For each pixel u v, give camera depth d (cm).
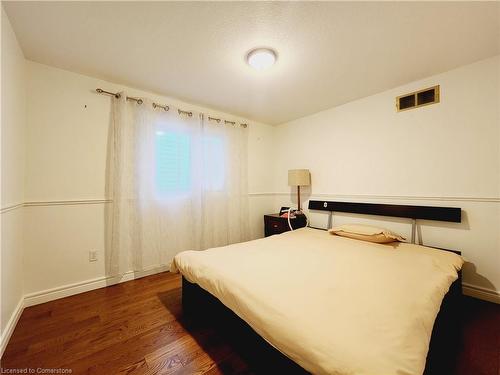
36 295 184
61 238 198
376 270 138
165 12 138
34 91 187
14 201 158
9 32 144
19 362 122
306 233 253
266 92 254
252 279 125
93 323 158
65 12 137
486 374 112
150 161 239
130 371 116
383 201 252
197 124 281
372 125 262
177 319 163
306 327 83
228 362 122
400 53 181
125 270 229
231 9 136
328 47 173
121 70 204
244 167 334
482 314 166
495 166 185
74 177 205
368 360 66
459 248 202
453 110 204
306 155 340
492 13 139
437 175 214
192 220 274
